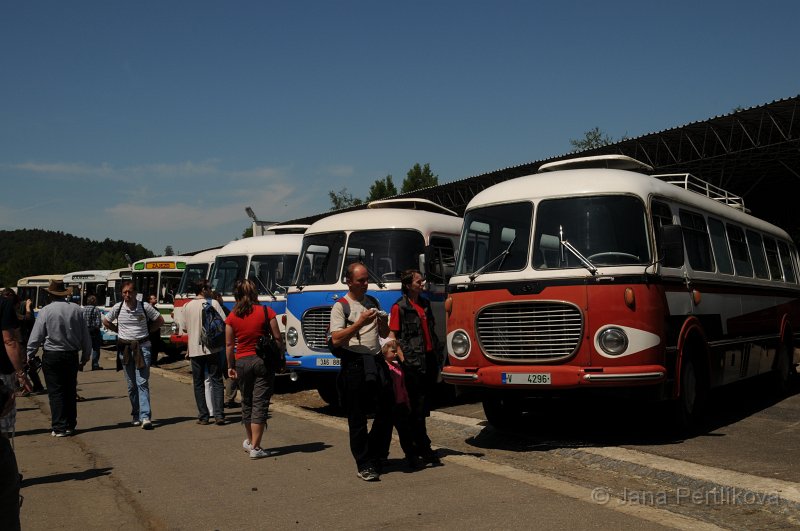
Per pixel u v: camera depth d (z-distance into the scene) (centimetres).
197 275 2183
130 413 1274
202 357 1126
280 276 1669
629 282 836
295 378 1296
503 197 943
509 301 870
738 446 862
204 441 977
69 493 711
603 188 893
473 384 887
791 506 597
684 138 2520
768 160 2584
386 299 1220
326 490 688
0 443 416
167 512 634
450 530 553
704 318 1009
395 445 910
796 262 1608
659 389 839
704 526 549
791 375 1445
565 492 654
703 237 1080
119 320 1121
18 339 824
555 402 1266
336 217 1342
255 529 577
